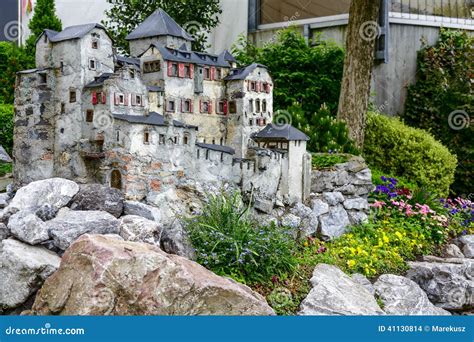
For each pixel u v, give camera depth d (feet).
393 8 53.47
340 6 53.01
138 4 44.27
